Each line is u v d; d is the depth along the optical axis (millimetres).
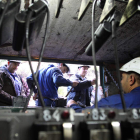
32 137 448
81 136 498
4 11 603
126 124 494
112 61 3061
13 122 400
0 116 434
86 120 481
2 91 2342
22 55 2643
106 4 885
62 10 1548
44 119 449
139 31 1987
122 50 2605
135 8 822
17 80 2533
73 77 2750
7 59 2584
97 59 2975
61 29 1900
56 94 2449
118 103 1068
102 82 2980
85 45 2332
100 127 478
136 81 1216
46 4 708
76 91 2611
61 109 469
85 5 919
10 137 382
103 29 806
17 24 639
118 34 2066
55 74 2383
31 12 640
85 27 1853
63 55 2721
